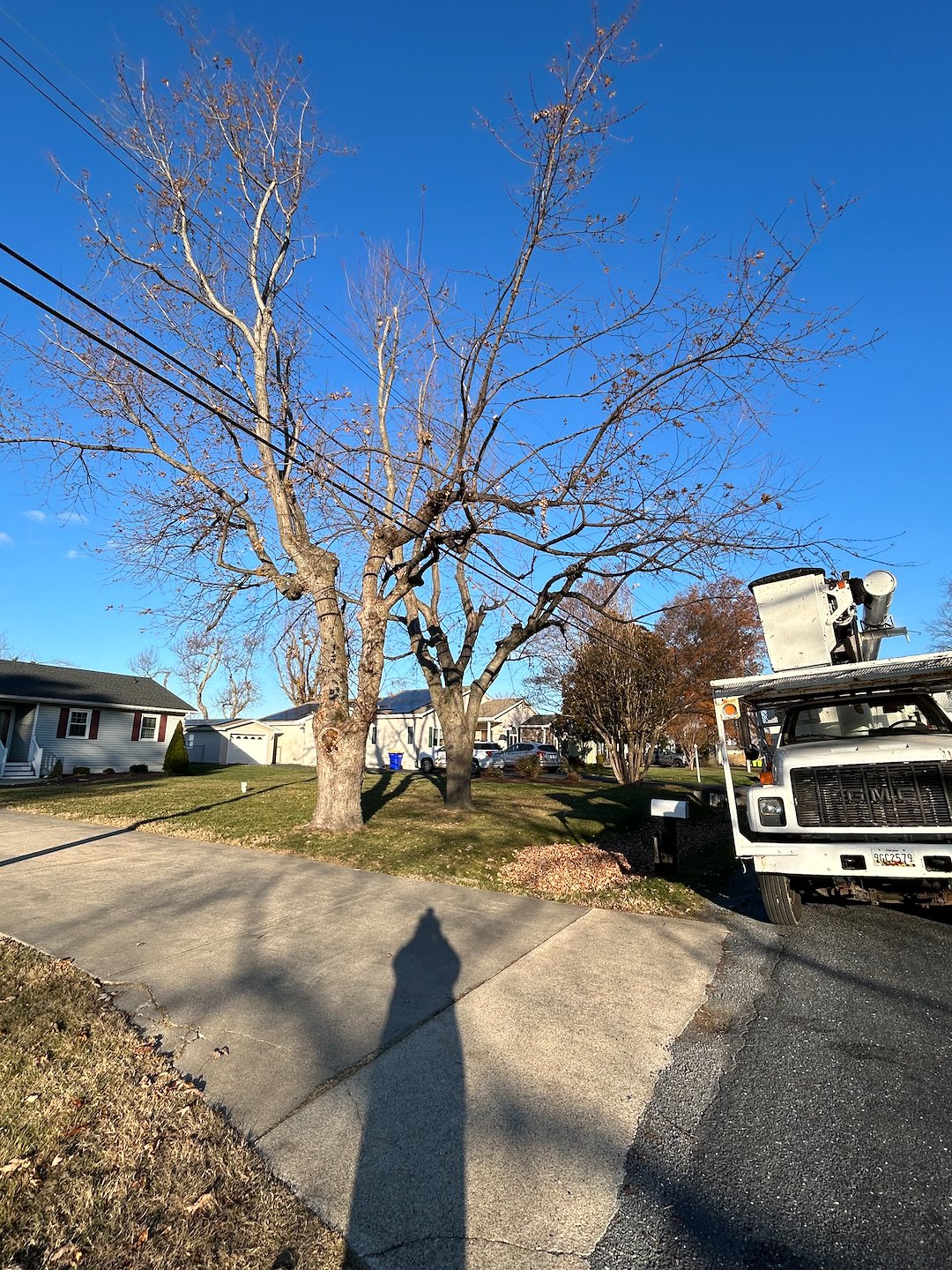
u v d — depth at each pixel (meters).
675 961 5.94
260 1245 2.64
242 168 11.87
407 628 16.72
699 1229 2.73
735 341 8.94
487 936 6.54
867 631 9.54
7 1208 2.78
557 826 13.59
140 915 7.00
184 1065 4.02
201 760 42.28
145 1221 2.75
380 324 14.08
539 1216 2.81
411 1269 2.54
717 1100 3.68
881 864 6.12
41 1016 4.57
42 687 27.80
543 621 14.80
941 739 6.68
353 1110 3.57
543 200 9.00
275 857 10.17
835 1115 3.52
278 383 13.02
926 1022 4.65
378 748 40.62
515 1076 3.93
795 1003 5.02
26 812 14.73
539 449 10.13
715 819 16.16
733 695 7.55
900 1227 2.72
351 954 5.94
